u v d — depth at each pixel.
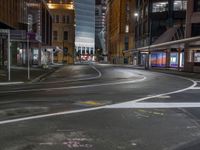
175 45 55.94
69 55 114.38
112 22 151.38
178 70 54.72
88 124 8.84
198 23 52.03
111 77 31.56
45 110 11.03
